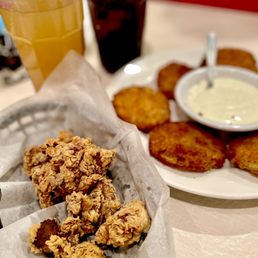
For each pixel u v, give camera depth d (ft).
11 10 0.92
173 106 1.16
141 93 1.13
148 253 0.69
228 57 1.24
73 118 0.96
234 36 1.45
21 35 0.98
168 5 1.64
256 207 0.89
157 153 0.93
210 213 0.88
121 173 0.86
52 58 1.04
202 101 1.07
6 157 0.87
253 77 1.11
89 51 1.39
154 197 0.76
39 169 0.82
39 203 0.83
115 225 0.71
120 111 1.06
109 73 1.31
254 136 0.98
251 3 1.73
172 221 0.86
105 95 0.94
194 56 1.32
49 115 0.97
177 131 1.00
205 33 1.48
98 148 0.84
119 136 0.87
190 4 1.66
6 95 1.18
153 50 1.40
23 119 0.95
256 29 1.49
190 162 0.90
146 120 1.04
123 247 0.75
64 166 0.79
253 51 1.36
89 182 0.78
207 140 0.98
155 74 1.25
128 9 1.14
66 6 0.94
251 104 1.05
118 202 0.78
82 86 0.96
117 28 1.18
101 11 1.14
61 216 0.80
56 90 0.98
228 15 1.57
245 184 0.88
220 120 1.01
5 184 0.82
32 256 0.73
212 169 0.92
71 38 1.03
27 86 1.22
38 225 0.75
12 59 1.22
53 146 0.85
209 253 0.80
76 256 0.71
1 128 0.92
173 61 1.30
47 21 0.95
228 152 0.96
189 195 0.91
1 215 0.80
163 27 1.51
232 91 1.10
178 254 0.80
